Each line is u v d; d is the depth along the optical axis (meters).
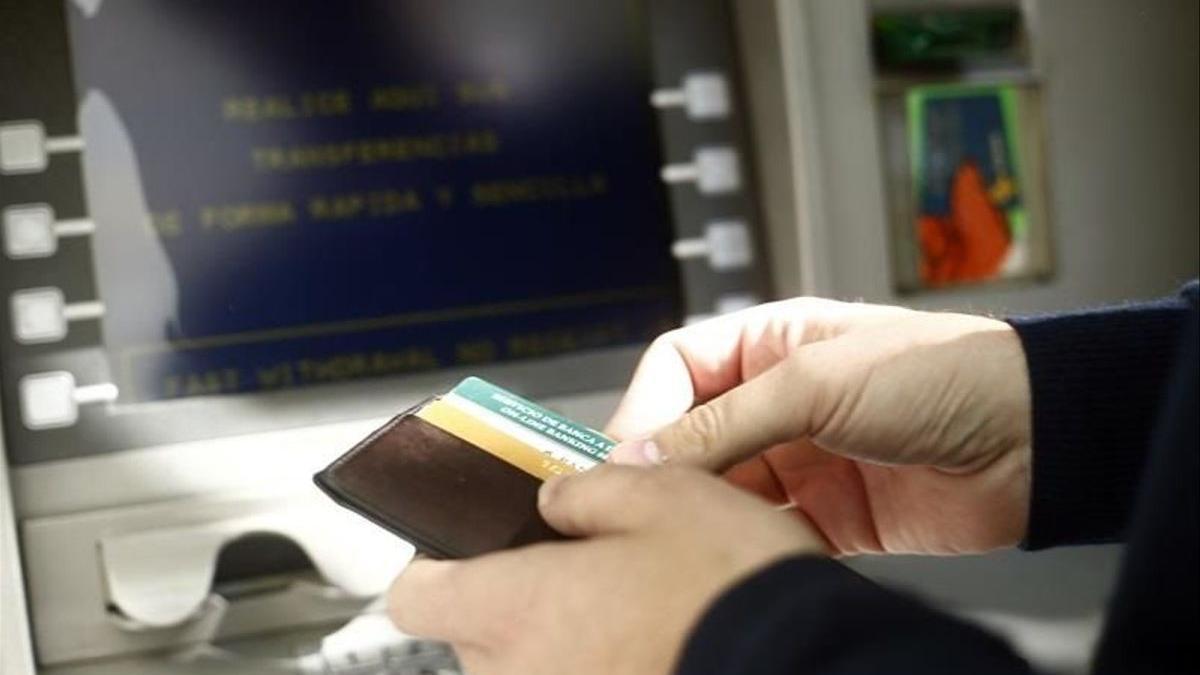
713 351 1.11
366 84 1.45
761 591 0.65
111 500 1.33
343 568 1.36
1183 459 0.65
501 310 1.47
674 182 1.52
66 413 1.34
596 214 1.50
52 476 1.32
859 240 1.50
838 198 1.50
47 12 1.36
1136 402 0.99
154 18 1.39
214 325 1.39
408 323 1.44
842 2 1.50
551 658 0.73
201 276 1.39
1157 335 1.01
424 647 1.32
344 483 0.86
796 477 1.14
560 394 1.47
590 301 1.49
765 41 1.49
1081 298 1.61
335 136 1.43
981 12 1.56
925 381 0.98
